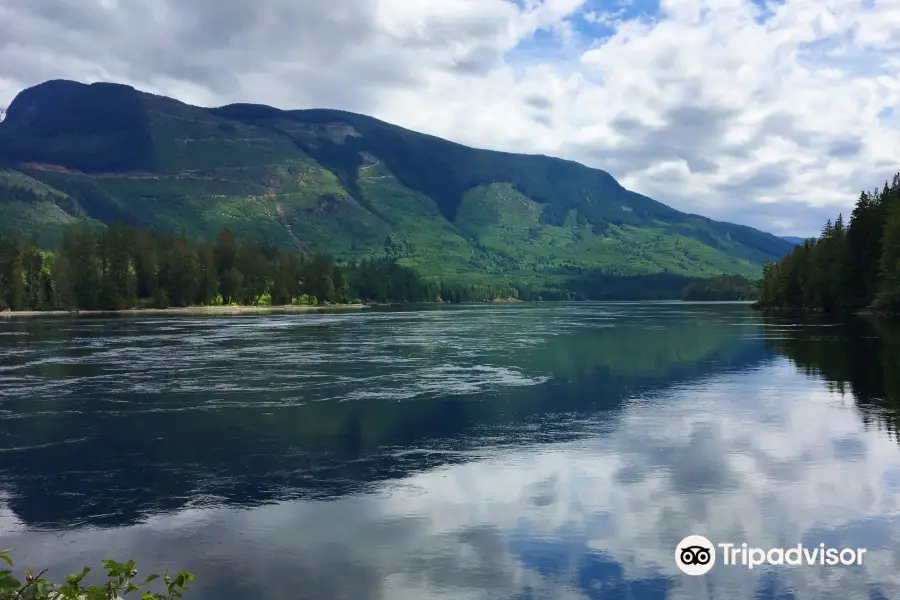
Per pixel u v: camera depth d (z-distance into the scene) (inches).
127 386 1744.6
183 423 1283.2
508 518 760.3
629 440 1122.0
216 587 599.2
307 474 938.7
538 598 575.2
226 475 938.1
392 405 1464.1
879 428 1186.6
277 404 1478.8
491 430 1207.6
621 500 816.9
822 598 575.8
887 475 906.1
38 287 6899.6
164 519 769.6
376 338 3376.0
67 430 1225.4
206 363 2252.7
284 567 637.9
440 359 2368.4
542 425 1246.9
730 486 865.5
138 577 621.3
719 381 1790.1
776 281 7199.8
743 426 1219.2
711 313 6727.4
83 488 884.6
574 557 655.8
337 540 701.3
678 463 976.3
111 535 724.7
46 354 2549.2
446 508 795.4
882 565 634.8
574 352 2598.4
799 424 1229.1
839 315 5472.4
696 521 745.6
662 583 603.2
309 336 3535.9
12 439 1155.3
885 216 5172.2
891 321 4384.8
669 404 1454.2
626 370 2038.6
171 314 6899.6
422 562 646.5
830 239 6220.5
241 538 710.5
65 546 697.6
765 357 2335.1
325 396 1582.2
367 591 589.3
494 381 1819.6
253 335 3607.3
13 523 762.8
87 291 6988.2
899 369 1957.4
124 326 4532.5
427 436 1163.9
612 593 585.0
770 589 591.2
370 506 805.2
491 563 643.5
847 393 1563.7
